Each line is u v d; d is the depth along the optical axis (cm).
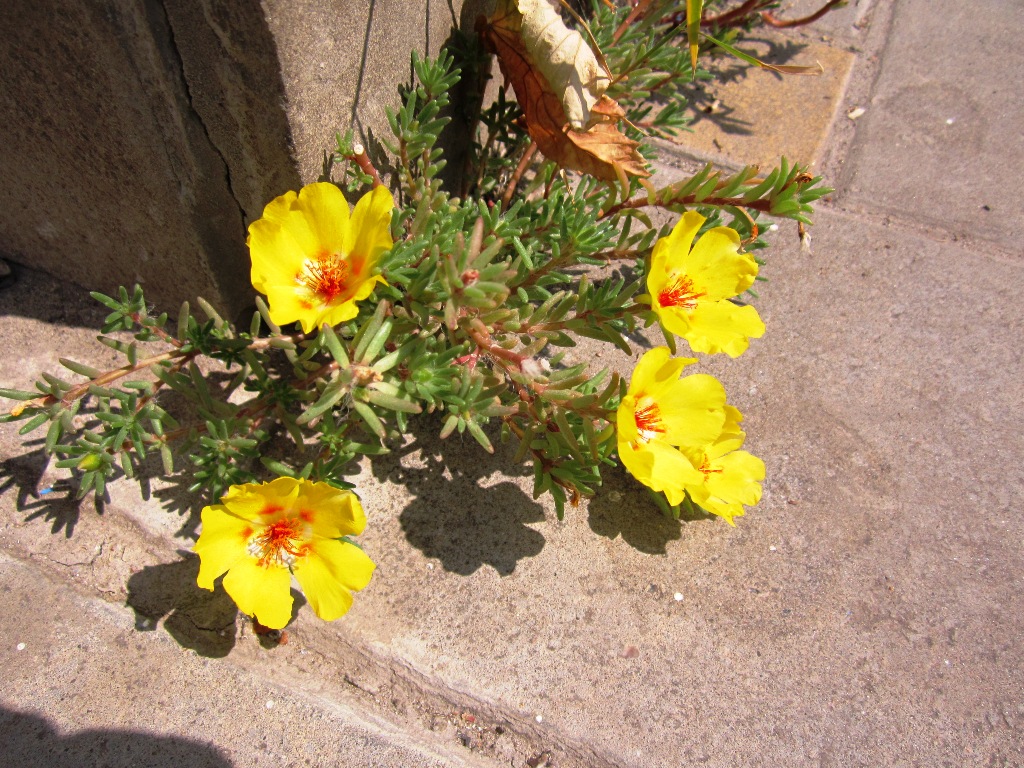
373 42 31
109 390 29
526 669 30
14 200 34
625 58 39
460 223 32
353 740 29
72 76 28
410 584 31
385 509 32
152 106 29
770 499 34
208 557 27
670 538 33
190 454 30
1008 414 37
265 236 28
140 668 29
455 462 34
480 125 42
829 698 30
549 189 37
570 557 32
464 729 29
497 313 29
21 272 37
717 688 30
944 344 39
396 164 35
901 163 46
